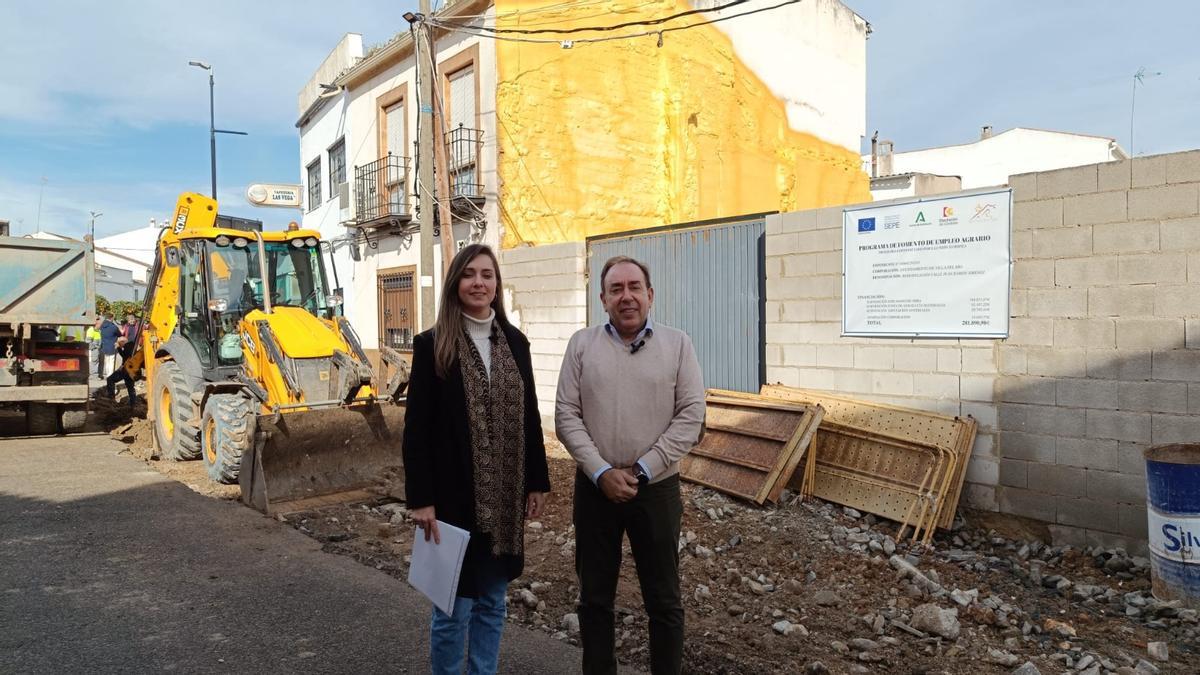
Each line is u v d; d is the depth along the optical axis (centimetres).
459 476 292
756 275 816
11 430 1163
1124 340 546
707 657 387
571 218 1227
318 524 641
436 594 281
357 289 1608
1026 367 595
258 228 1125
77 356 1130
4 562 534
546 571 523
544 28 1195
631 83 1280
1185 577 457
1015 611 456
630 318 312
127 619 436
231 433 757
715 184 1347
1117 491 550
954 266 632
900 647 406
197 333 916
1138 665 382
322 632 419
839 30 1645
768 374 779
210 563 536
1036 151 2653
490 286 304
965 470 611
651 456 303
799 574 518
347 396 752
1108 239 552
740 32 1412
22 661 382
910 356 662
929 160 2762
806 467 686
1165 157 526
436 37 1301
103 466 889
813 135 1579
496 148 1165
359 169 1544
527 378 314
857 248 695
